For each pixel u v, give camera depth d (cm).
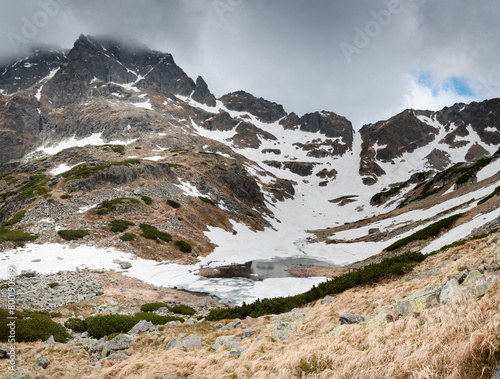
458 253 1873
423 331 702
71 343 1617
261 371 905
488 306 625
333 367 757
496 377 457
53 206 5838
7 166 17438
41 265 3866
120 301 2995
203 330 1617
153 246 5281
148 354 1352
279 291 3784
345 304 1396
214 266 5256
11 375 1186
